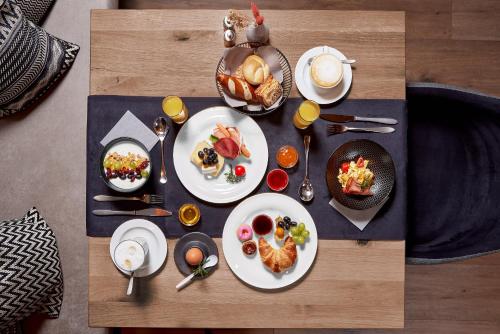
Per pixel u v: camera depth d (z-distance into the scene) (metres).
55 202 1.81
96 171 1.49
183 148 1.48
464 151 1.80
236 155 1.45
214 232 1.48
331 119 1.49
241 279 1.46
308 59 1.50
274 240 1.48
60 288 1.75
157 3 2.33
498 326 2.34
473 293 2.34
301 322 1.47
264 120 1.50
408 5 2.37
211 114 1.49
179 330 1.93
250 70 1.42
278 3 2.35
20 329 1.75
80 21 1.85
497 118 1.65
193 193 1.46
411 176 1.85
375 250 1.48
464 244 1.68
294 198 1.49
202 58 1.51
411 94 1.72
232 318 1.47
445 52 2.37
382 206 1.48
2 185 1.82
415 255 1.73
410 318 2.33
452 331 2.33
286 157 1.48
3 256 1.58
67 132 1.83
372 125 1.50
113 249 1.46
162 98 1.50
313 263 1.48
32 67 1.69
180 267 1.46
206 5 2.34
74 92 1.84
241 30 1.50
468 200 1.76
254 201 1.46
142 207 1.48
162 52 1.51
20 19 1.65
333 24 1.50
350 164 1.46
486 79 2.36
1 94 1.70
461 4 2.36
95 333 1.77
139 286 1.47
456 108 1.73
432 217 1.82
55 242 1.72
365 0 2.35
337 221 1.48
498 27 2.37
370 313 1.47
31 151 1.83
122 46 1.50
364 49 1.51
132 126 1.50
